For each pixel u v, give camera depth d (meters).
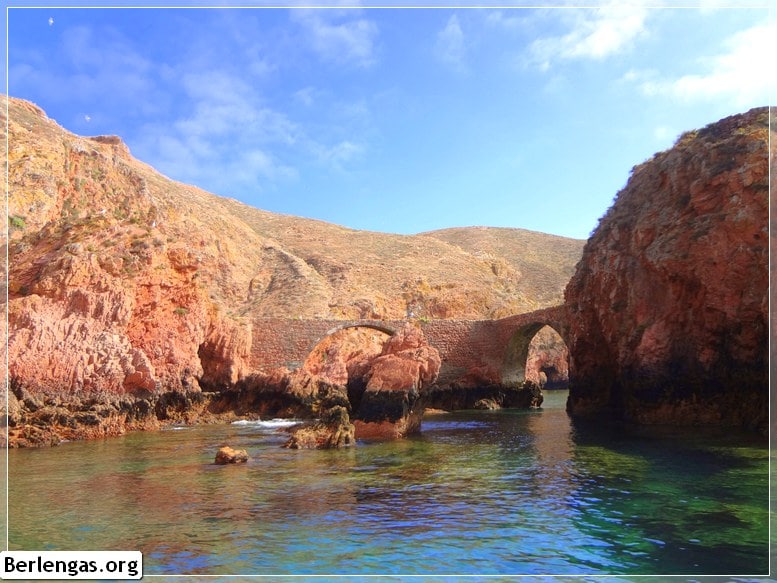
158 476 21.12
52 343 34.69
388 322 59.62
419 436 33.19
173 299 43.81
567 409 49.88
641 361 34.53
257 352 53.81
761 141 30.69
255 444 30.05
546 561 12.13
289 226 135.00
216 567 11.84
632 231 39.56
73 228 43.69
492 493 18.06
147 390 37.69
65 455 26.41
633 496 17.34
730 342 30.83
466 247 147.88
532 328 59.72
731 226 30.48
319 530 14.27
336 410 29.95
